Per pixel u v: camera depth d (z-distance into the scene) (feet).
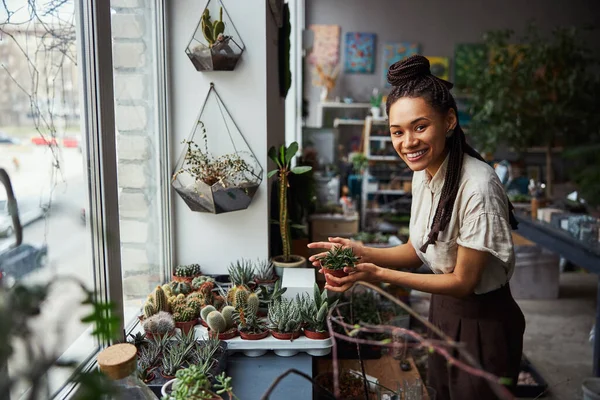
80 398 2.27
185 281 7.00
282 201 7.61
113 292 5.08
